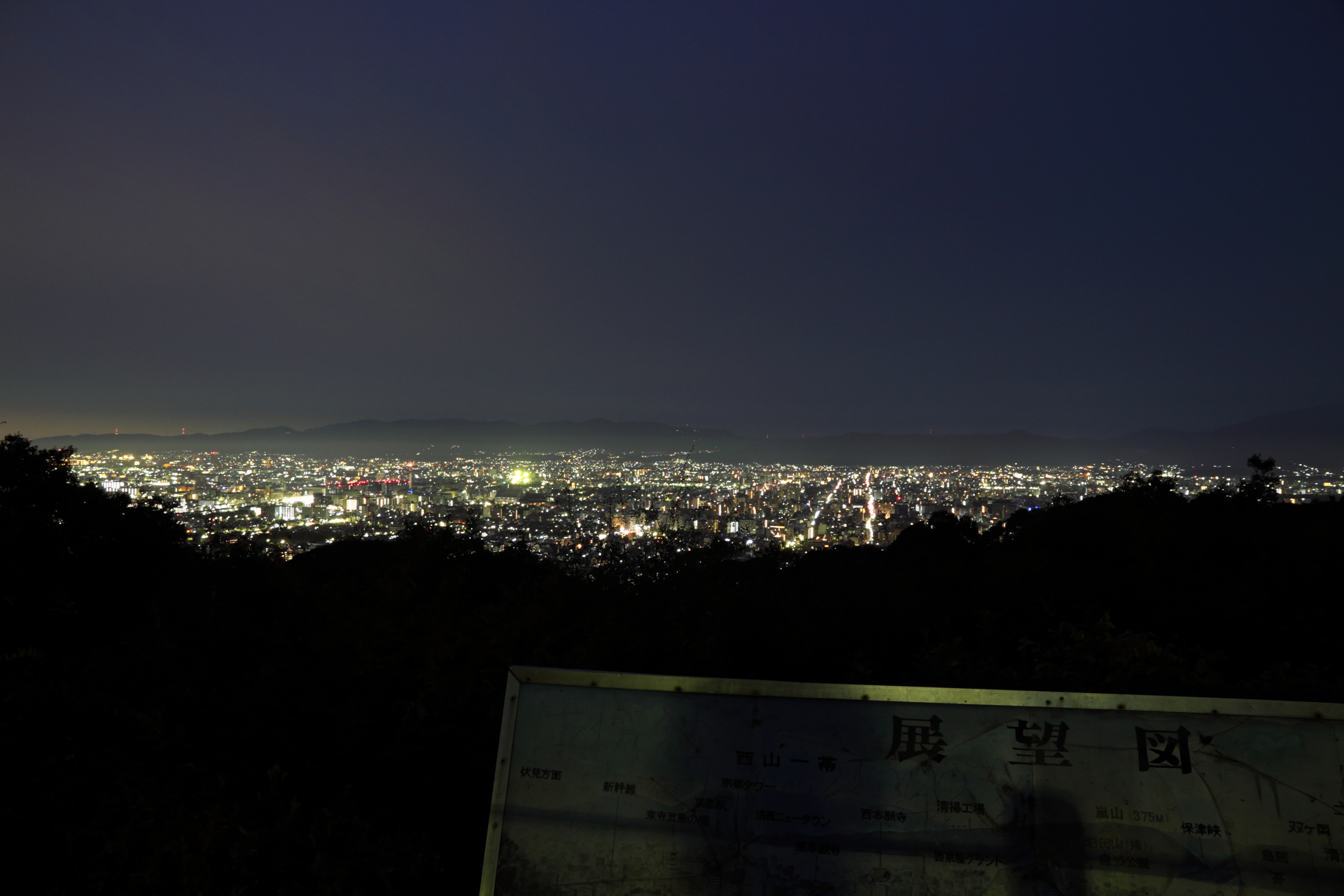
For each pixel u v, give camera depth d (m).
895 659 5.00
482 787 3.34
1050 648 4.39
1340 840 2.14
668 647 4.63
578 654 4.23
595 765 2.32
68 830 2.81
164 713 3.71
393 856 2.90
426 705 3.77
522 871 2.23
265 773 3.41
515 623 4.53
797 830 2.23
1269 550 7.13
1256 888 2.12
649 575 5.95
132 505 5.97
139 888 2.65
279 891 2.68
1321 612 5.38
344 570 5.94
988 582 6.71
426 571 5.34
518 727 2.37
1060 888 2.14
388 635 4.32
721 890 2.18
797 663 4.75
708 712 2.35
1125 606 6.20
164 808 2.97
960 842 2.19
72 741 3.43
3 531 4.71
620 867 2.22
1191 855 2.15
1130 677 3.79
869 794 2.25
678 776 2.29
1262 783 2.19
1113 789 2.21
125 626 4.91
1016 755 2.26
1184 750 2.23
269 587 5.46
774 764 2.29
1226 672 4.75
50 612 4.47
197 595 5.15
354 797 3.36
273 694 3.95
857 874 2.17
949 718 2.30
